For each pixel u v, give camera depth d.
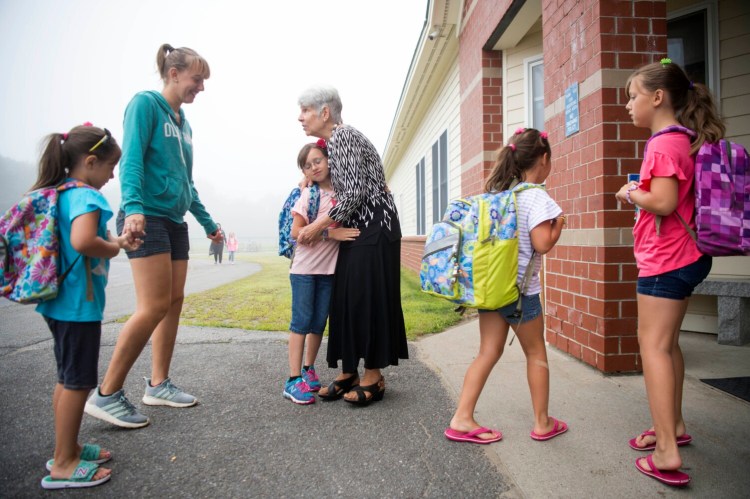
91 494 1.97
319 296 3.19
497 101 6.23
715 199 1.87
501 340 2.46
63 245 2.02
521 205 2.31
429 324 5.11
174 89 2.82
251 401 3.04
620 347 3.29
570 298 3.77
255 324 5.48
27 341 4.87
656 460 2.03
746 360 3.71
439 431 2.55
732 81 4.55
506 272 2.22
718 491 1.93
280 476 2.11
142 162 2.54
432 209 10.74
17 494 1.97
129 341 2.54
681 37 4.83
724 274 4.57
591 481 2.02
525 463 2.19
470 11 6.78
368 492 1.98
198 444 2.42
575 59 3.62
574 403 2.85
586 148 3.46
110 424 2.68
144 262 2.57
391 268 2.96
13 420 2.73
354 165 2.80
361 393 2.88
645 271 2.09
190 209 3.23
